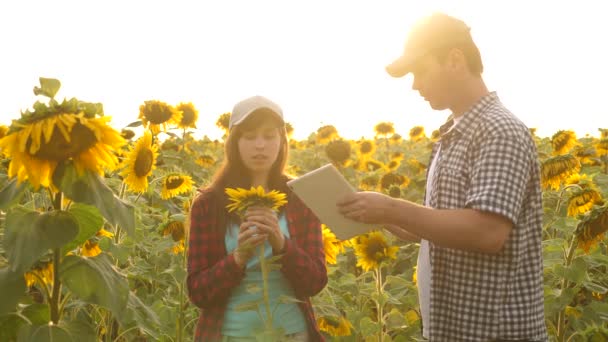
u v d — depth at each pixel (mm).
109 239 3572
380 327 3955
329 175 2488
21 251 2119
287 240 2773
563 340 4082
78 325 2338
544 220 5664
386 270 5887
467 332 2514
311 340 2914
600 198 4926
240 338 2805
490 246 2350
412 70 2596
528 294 2516
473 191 2400
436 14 2600
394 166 11062
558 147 8820
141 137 4168
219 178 3043
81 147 2182
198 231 2943
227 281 2742
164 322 3846
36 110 2131
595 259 4242
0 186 3549
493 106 2545
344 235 2541
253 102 2934
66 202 2441
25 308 2346
